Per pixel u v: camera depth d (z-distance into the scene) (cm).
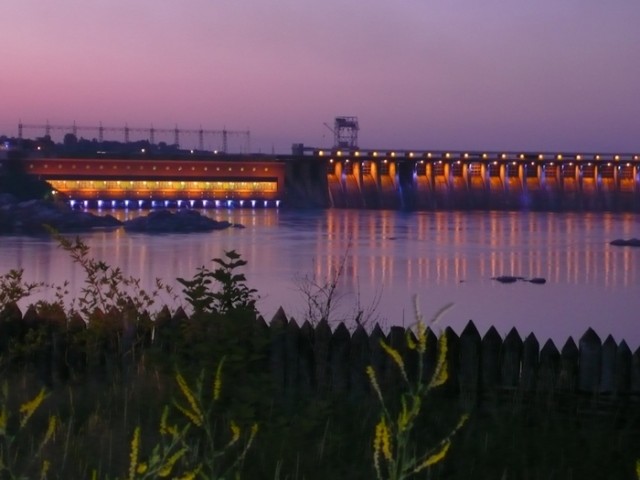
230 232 17650
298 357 1853
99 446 1381
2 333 2066
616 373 1789
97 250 13375
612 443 1567
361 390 1812
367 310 4734
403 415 762
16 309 2100
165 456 870
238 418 1445
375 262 12569
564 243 16250
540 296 9494
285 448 1374
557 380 1802
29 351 1981
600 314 8300
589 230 19750
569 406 1761
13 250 12662
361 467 1364
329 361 1844
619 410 1755
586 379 1798
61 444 1396
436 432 1577
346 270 11344
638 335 7138
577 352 1812
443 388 1825
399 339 1836
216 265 11338
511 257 13712
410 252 14262
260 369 1744
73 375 1917
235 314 1647
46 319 2081
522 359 1833
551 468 1436
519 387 1811
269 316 4203
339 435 1480
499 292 9750
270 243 15350
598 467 1455
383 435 759
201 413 970
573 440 1573
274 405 1605
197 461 1285
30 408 862
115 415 1568
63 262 11038
